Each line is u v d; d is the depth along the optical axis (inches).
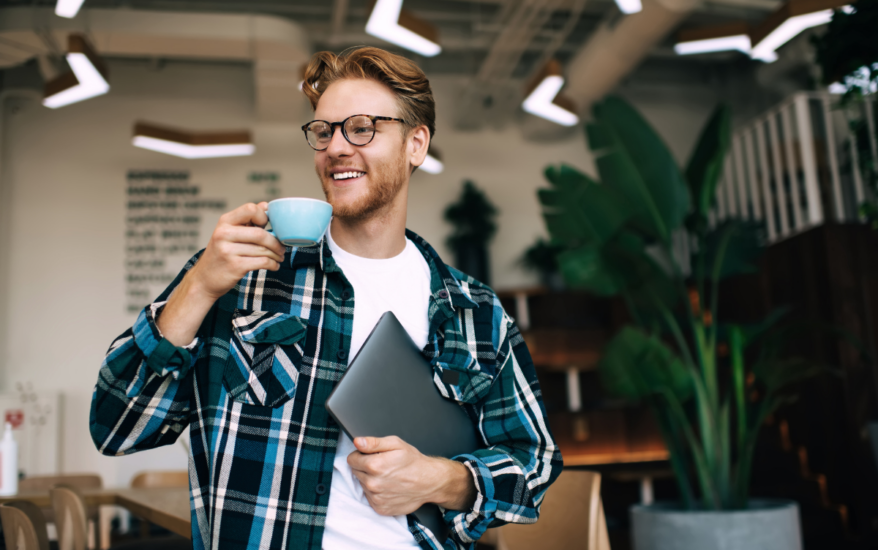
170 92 259.6
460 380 39.9
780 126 264.7
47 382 232.7
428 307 41.6
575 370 220.4
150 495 93.0
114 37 197.8
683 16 197.2
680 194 126.0
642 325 134.0
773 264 200.2
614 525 175.2
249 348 36.7
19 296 236.1
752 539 112.2
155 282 246.1
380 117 38.9
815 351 181.5
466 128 275.9
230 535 33.6
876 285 179.2
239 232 32.4
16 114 246.8
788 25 151.8
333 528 35.3
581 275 123.1
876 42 134.0
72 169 247.3
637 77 292.2
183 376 34.8
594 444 207.8
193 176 254.5
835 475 174.1
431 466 34.7
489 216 264.2
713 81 297.3
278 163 260.4
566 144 280.2
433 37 151.9
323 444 35.9
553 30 262.7
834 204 212.5
